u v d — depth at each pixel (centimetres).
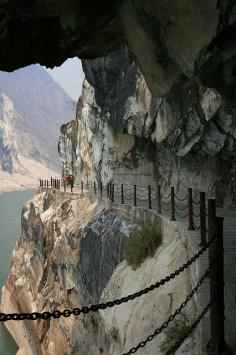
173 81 941
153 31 864
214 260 721
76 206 2825
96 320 1683
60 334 2205
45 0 775
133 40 941
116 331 1108
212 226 733
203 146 1504
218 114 1291
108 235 1872
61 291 2498
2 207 10612
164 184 2153
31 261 3212
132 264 1341
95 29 968
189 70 855
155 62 923
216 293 716
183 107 1470
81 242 2234
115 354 1091
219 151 1466
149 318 980
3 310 3584
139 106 1958
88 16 878
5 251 5316
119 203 1988
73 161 4641
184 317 841
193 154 1798
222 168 1612
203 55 809
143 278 1199
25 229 3688
